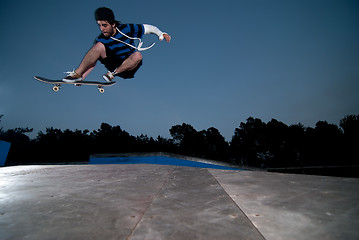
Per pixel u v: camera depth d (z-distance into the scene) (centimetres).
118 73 295
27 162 2483
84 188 188
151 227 100
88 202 143
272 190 159
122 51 276
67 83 312
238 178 213
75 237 92
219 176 231
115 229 99
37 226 105
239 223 101
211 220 106
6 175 273
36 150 2595
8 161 2383
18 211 128
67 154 2714
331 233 89
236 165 911
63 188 190
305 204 126
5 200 153
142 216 115
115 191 174
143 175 254
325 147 2638
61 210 128
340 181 179
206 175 242
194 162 807
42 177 252
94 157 824
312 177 203
